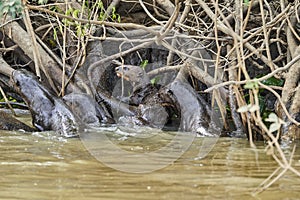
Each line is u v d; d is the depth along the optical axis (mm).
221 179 7672
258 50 12367
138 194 6684
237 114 13125
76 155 9742
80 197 6512
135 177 7750
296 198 6574
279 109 12727
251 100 11258
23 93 13914
